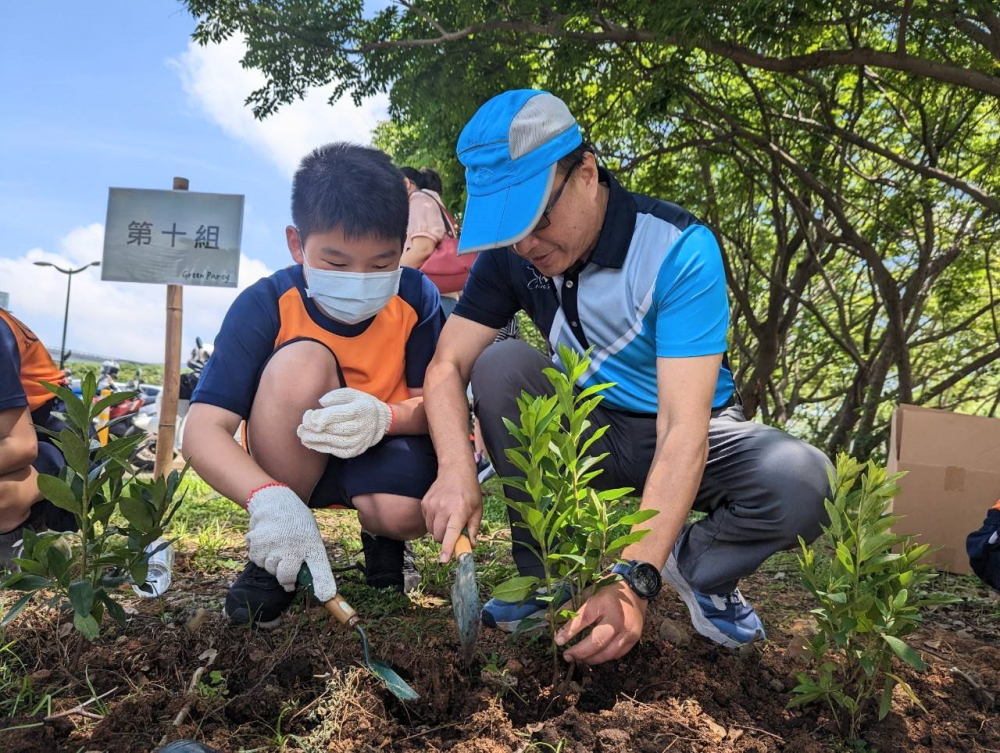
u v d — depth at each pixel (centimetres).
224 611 211
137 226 449
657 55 779
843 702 167
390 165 214
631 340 210
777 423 1195
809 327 1454
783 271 1170
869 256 919
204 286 452
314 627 205
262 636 200
